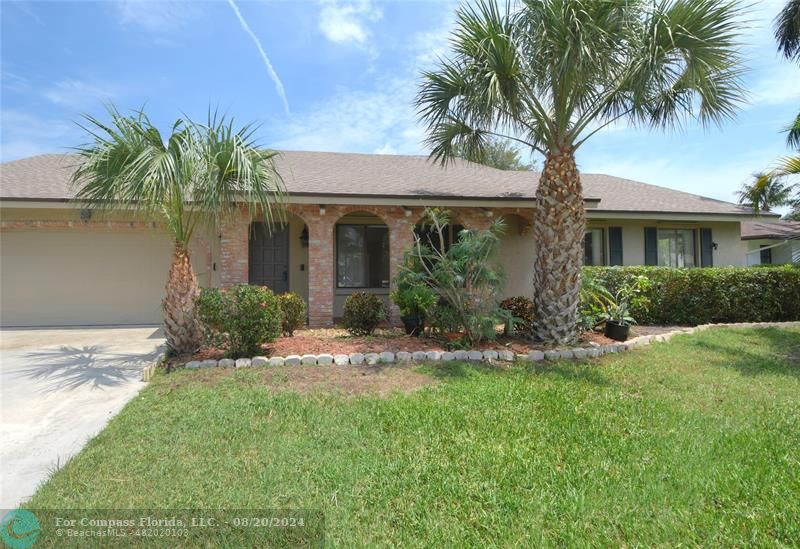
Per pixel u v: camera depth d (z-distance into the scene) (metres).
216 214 6.54
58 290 10.90
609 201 12.85
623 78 7.10
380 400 5.07
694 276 10.41
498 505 3.02
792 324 10.02
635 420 4.50
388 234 12.59
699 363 6.83
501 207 10.88
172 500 3.08
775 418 4.57
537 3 6.52
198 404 4.93
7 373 6.30
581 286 8.24
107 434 4.15
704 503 3.04
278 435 4.14
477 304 7.64
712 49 6.58
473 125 8.00
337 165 13.09
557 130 7.59
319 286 10.23
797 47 12.85
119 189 5.94
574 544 2.64
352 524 2.83
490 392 5.36
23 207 9.17
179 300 7.09
